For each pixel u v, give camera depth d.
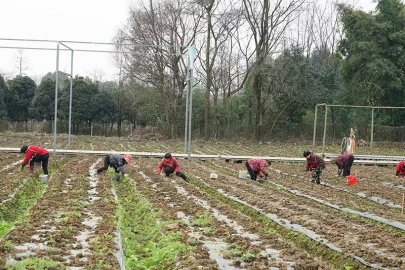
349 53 44.38
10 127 53.44
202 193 15.09
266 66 43.62
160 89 45.69
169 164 18.88
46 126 54.16
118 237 9.32
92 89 54.09
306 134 47.88
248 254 8.30
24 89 54.84
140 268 7.84
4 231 9.66
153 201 13.73
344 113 46.72
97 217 11.23
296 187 17.86
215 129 48.53
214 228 10.64
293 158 29.05
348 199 15.72
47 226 9.90
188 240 9.25
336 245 9.44
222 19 45.12
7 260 7.54
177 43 44.81
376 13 45.16
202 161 27.64
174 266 7.70
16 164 21.52
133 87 48.75
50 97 53.97
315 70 47.59
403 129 43.25
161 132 49.28
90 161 24.62
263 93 45.94
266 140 47.50
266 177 19.70
